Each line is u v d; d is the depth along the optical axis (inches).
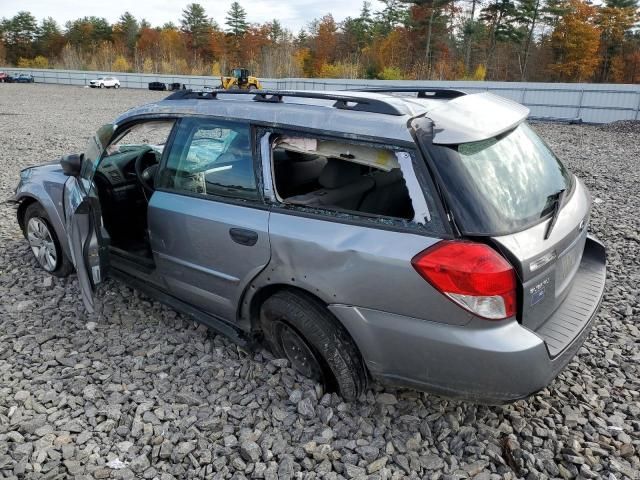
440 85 1153.4
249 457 102.7
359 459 103.7
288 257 110.5
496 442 109.7
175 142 137.0
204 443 107.1
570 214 111.7
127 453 105.0
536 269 96.3
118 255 159.5
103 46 3408.0
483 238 92.6
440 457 105.3
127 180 170.6
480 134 100.0
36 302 167.3
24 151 472.4
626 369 134.6
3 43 3912.4
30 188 175.9
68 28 4079.7
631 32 2490.2
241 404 118.8
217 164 126.1
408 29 2618.1
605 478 99.8
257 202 118.0
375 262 98.4
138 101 1280.8
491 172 100.4
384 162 101.0
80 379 126.9
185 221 130.4
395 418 115.3
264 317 121.6
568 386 127.3
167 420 114.3
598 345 145.4
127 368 133.0
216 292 130.6
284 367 125.0
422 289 94.7
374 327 102.1
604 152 518.9
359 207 110.9
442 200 94.3
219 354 137.9
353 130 103.9
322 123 108.6
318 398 117.6
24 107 1049.5
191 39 3540.8
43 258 185.0
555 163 124.4
